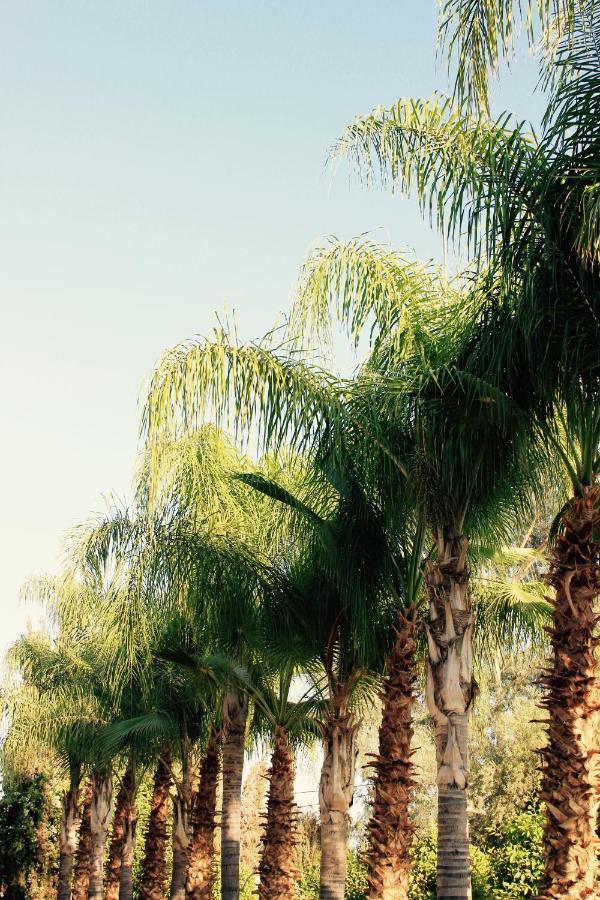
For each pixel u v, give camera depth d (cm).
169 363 981
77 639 2408
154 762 2522
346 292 1078
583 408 841
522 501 1064
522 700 2731
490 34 769
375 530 1189
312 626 1377
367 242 1088
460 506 1030
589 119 741
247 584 1388
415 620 1202
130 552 1470
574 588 851
